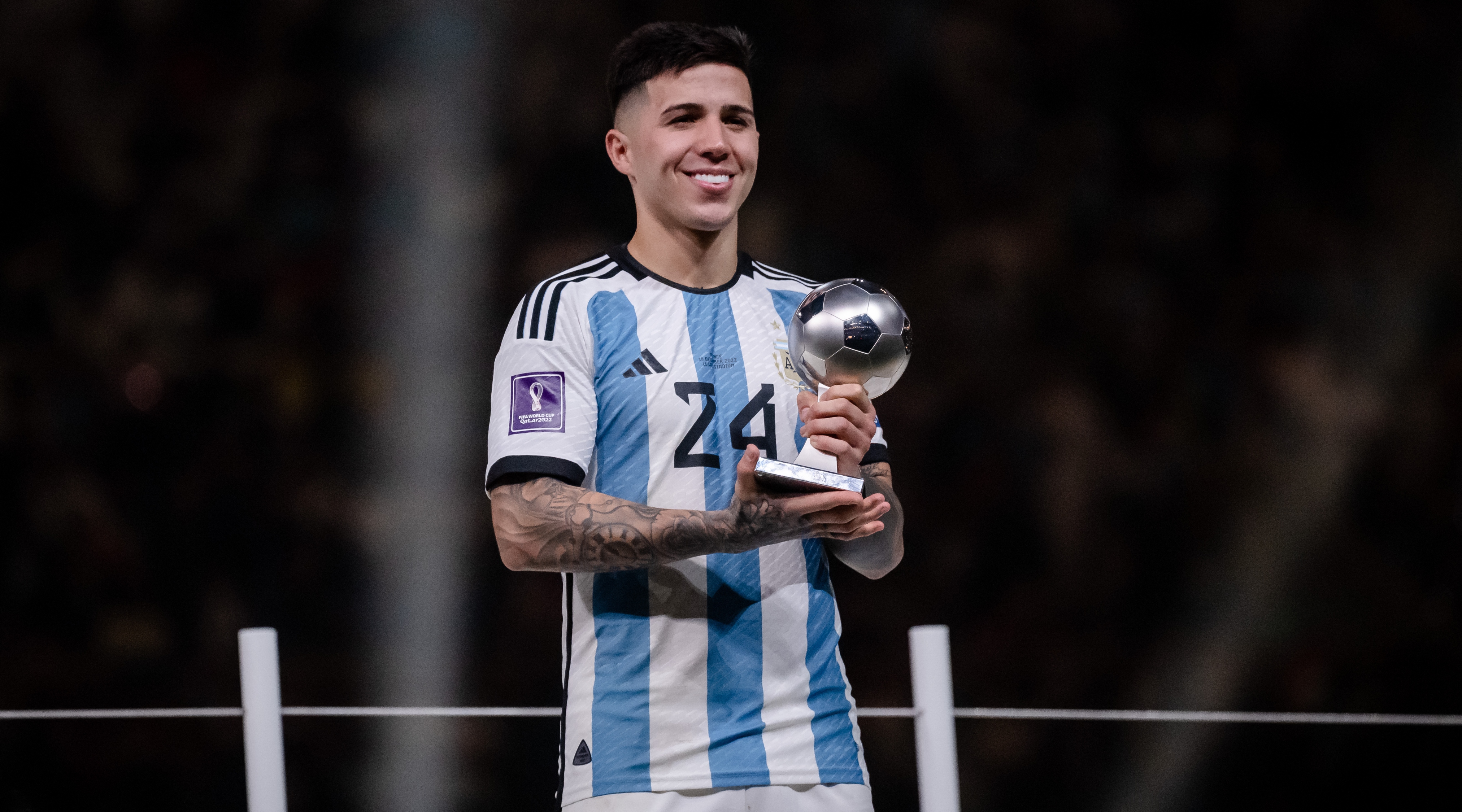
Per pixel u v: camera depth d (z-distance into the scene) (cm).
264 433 2556
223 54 2662
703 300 624
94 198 2614
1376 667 2381
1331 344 2644
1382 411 2569
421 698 2364
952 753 757
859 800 598
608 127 2739
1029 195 2750
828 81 2764
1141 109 2781
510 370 592
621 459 594
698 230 622
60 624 2348
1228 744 2266
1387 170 2742
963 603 2420
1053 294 2677
